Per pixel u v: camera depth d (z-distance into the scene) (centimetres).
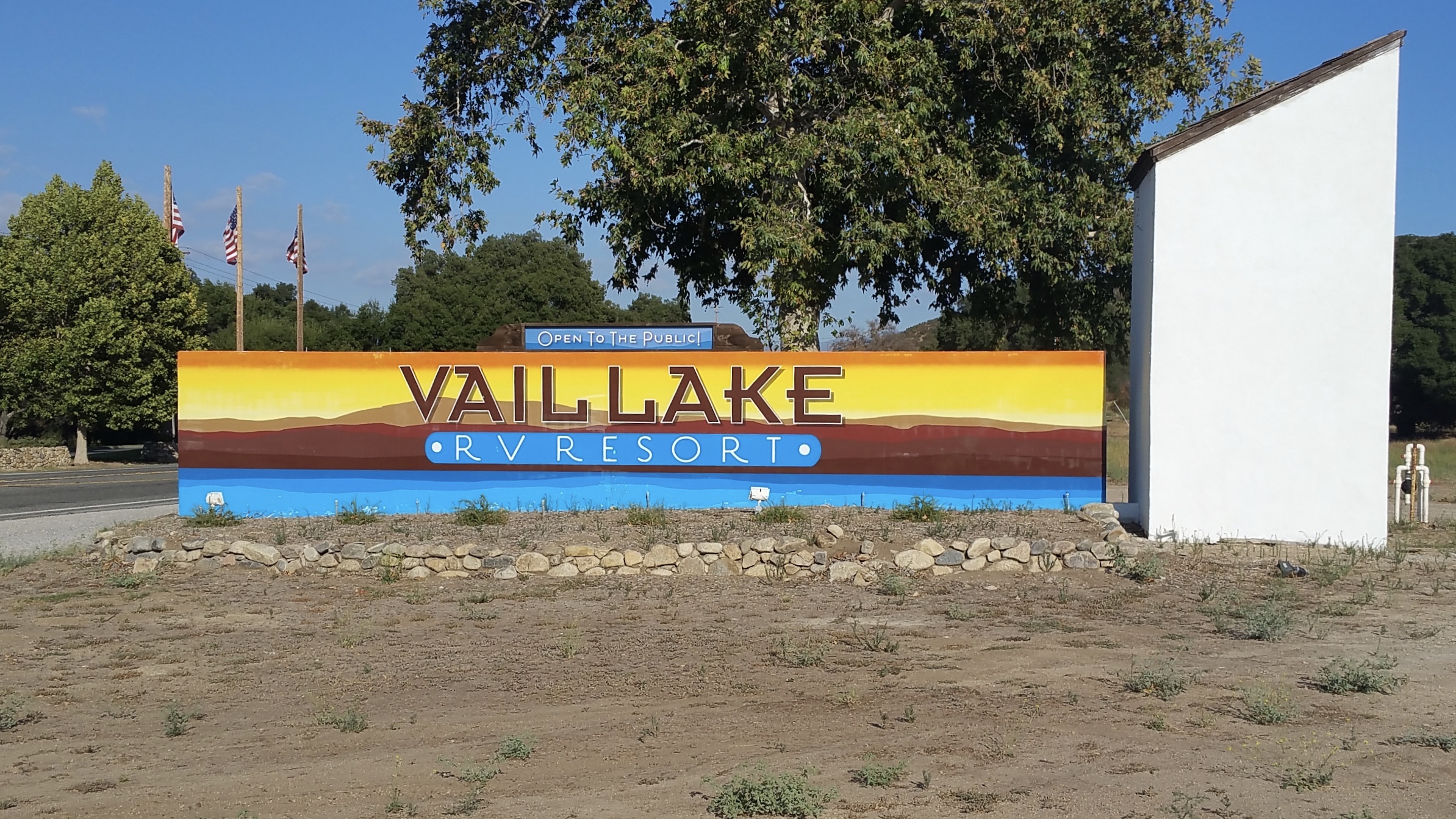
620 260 2223
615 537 1277
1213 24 2212
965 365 1373
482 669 848
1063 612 996
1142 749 611
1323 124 1230
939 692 741
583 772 604
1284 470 1243
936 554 1185
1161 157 1256
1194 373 1257
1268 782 556
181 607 1106
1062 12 2011
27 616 1075
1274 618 884
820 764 604
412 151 2189
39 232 4616
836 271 2123
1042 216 2131
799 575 1178
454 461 1449
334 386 1459
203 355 1468
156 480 3316
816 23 1861
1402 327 5494
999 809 530
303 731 702
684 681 794
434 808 556
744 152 1916
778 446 1408
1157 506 1264
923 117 1947
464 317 6588
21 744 691
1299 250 1237
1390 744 611
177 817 557
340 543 1281
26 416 4972
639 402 1428
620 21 2070
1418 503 1543
